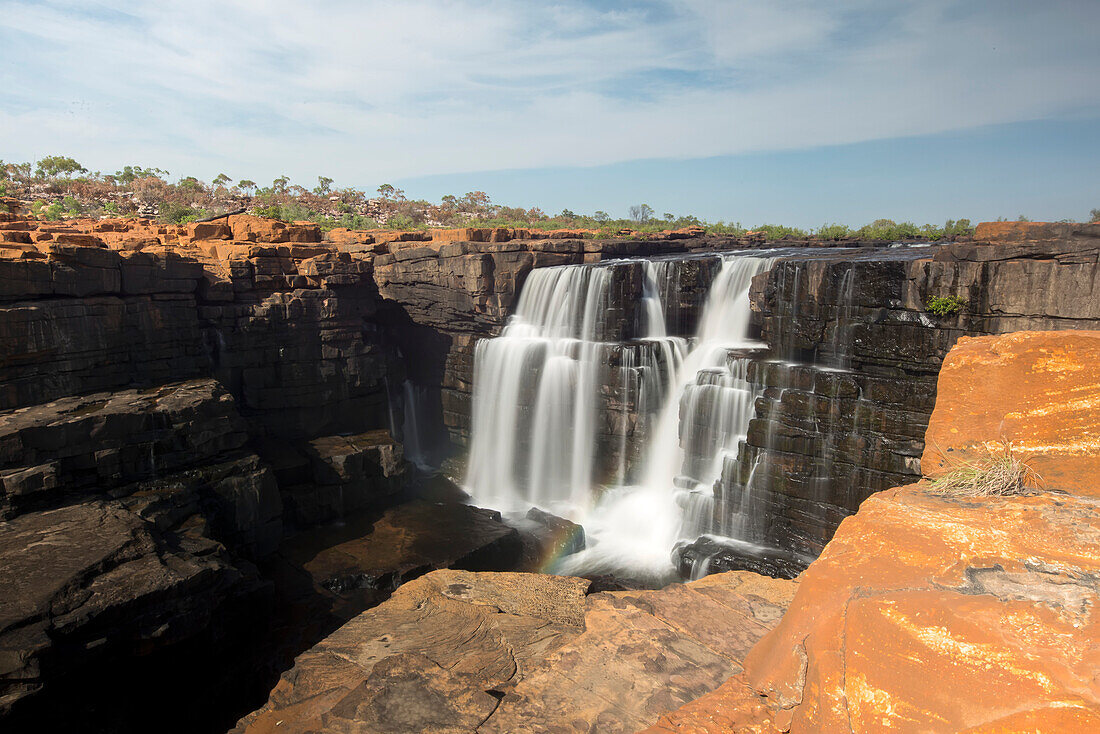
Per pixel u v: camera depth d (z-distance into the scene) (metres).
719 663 5.96
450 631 7.77
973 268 17.36
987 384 6.39
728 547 20.97
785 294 21.61
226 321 26.50
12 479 15.53
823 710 3.62
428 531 23.83
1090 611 3.41
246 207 86.75
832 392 19.38
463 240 33.88
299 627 17.94
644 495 25.89
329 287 29.86
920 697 3.27
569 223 70.88
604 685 5.66
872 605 3.75
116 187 87.00
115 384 22.17
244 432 21.77
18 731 10.75
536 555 23.91
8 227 29.84
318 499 24.28
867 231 50.19
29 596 12.15
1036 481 5.61
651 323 29.17
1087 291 15.73
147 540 14.90
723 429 22.55
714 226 62.06
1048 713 2.85
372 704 5.69
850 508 19.28
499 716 5.39
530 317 30.50
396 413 33.12
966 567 4.04
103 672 12.41
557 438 28.22
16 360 19.14
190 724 14.56
